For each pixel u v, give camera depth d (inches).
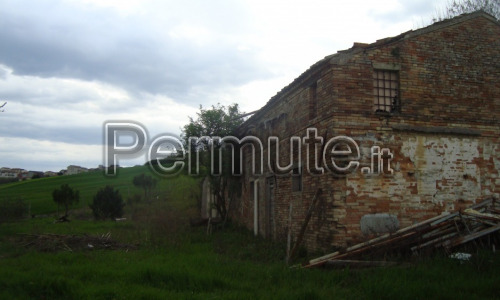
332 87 484.4
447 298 280.8
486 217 414.9
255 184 770.2
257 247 559.2
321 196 500.4
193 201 1173.1
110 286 315.9
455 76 530.3
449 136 518.3
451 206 504.7
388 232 442.0
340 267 374.3
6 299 288.7
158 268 363.9
